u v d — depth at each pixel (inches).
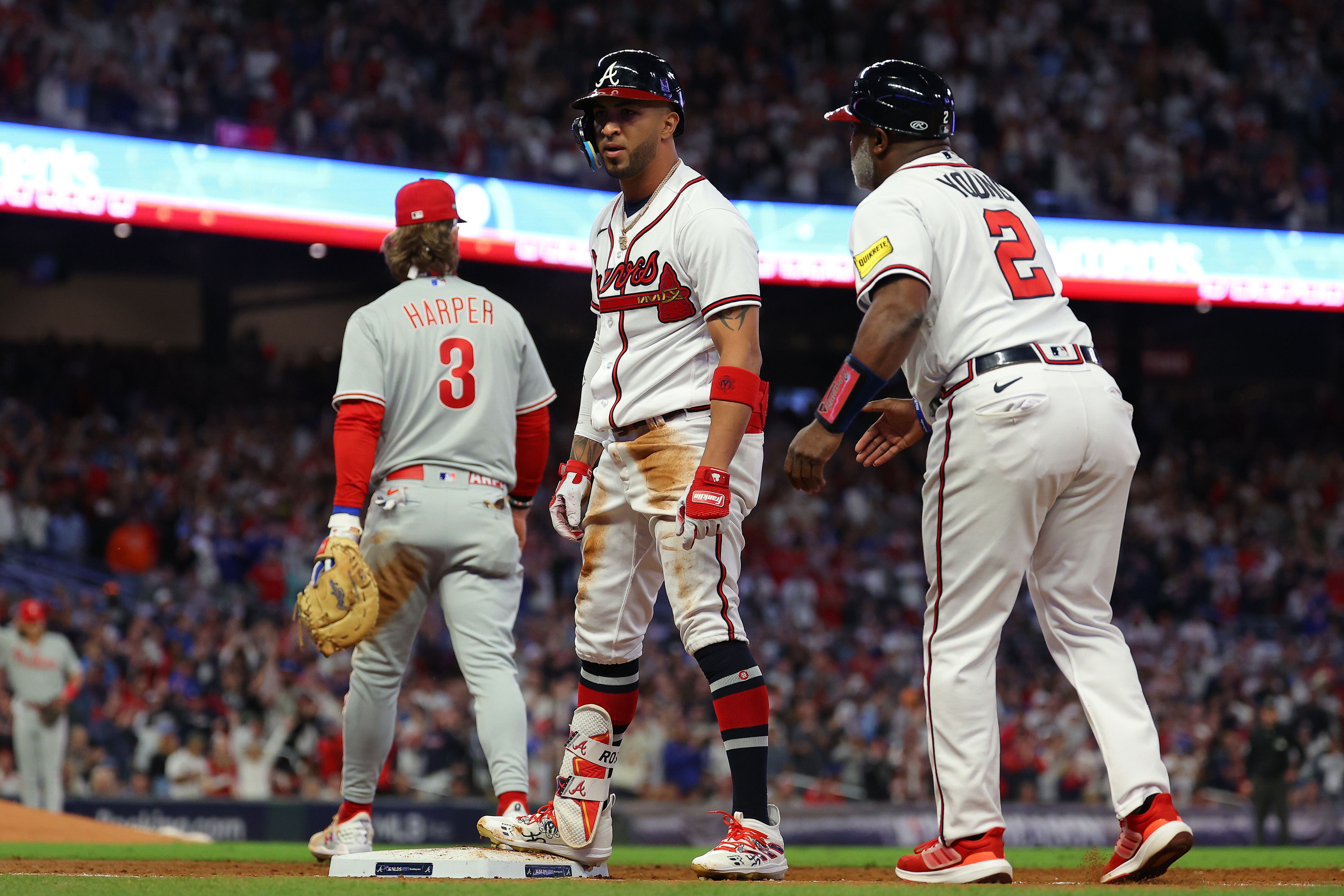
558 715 1797.5
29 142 1855.3
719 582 447.5
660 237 457.1
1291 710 2060.8
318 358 3048.7
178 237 2571.4
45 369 2625.5
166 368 2733.8
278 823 1477.6
